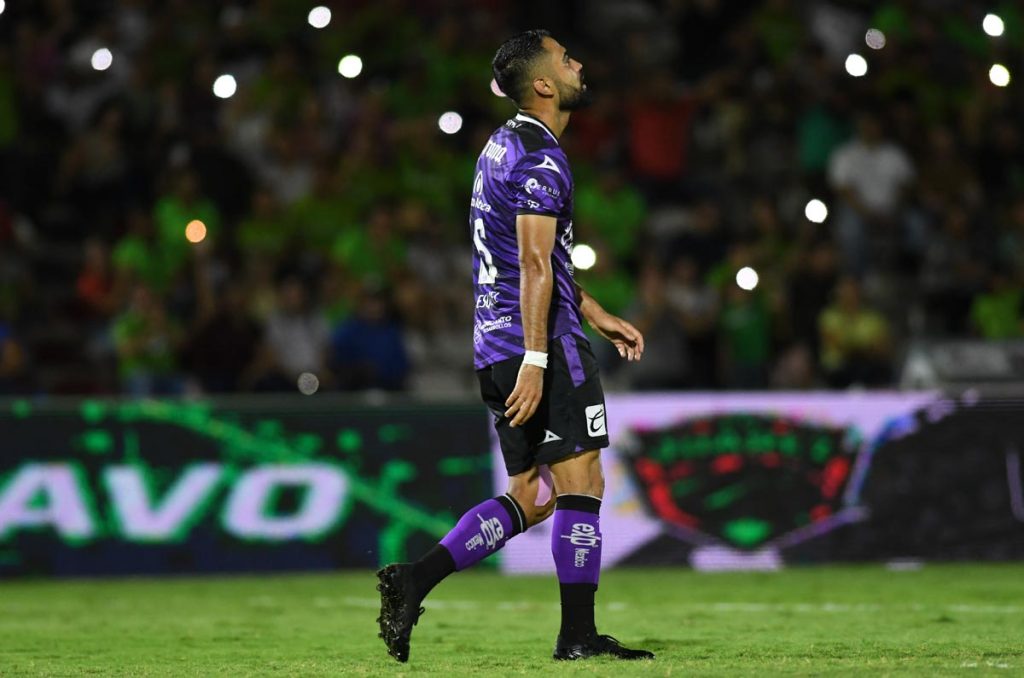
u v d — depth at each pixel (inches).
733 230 2135.8
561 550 704.4
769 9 2410.2
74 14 2203.5
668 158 2212.1
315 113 2068.2
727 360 1861.5
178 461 1462.8
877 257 2042.3
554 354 693.9
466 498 1491.1
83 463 1449.3
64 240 2073.1
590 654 706.2
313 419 1483.8
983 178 2271.2
